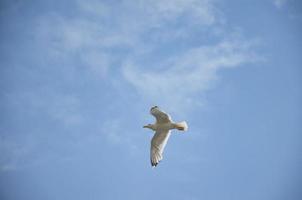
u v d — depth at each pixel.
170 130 17.70
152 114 17.28
